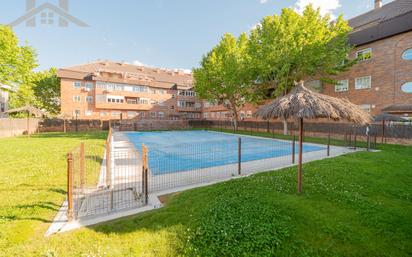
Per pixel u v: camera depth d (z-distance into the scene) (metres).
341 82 23.20
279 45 19.38
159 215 4.14
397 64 18.47
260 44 21.64
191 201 4.82
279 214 4.08
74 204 4.80
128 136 25.00
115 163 9.55
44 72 44.00
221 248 3.13
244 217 3.93
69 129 31.92
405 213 4.23
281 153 13.03
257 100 27.12
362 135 18.95
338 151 13.04
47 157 10.30
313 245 3.25
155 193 5.69
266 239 3.30
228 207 4.34
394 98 18.66
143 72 48.62
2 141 17.44
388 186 5.86
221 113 46.19
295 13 19.52
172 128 39.19
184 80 52.97
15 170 7.75
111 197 4.83
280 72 20.27
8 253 2.99
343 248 3.19
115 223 3.88
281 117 5.08
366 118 5.39
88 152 12.07
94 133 26.62
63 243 3.27
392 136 16.81
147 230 3.64
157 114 45.78
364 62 21.06
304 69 20.12
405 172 7.29
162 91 46.97
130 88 42.34
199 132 32.69
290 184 6.03
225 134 28.94
